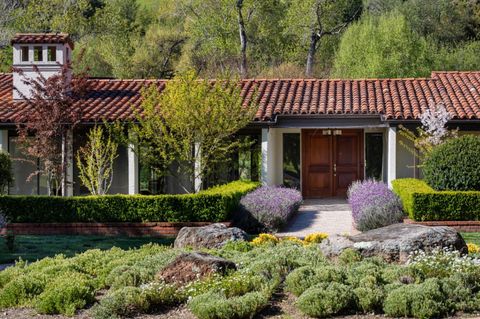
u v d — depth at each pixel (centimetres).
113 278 1066
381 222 1794
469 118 2223
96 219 1856
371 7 5044
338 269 966
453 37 4647
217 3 4953
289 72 4316
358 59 3969
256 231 1850
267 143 2339
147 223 1834
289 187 2595
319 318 870
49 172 2220
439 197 1797
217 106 2039
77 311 945
